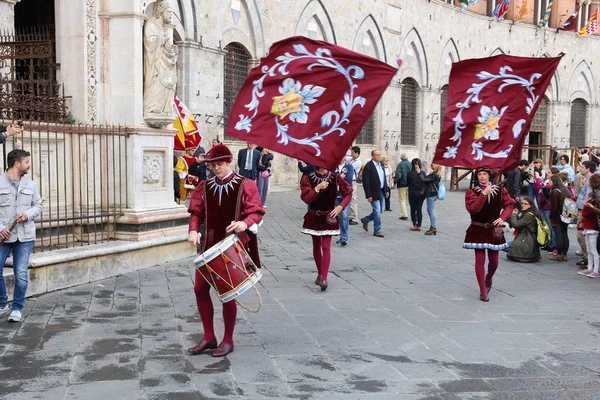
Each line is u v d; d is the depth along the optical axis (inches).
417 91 1263.5
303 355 220.2
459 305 299.3
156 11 381.4
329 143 241.6
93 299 289.7
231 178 218.4
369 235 529.0
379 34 1114.1
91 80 363.6
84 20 358.0
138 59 369.7
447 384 196.2
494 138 307.6
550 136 1566.2
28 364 205.5
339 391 188.1
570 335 253.4
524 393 190.5
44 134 343.3
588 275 376.8
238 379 195.9
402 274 370.3
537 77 302.2
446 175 1314.0
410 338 244.1
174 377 196.5
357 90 239.1
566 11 1599.4
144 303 284.4
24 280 253.1
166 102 382.3
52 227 346.0
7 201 251.1
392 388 191.6
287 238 491.8
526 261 421.1
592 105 1658.5
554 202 423.5
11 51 378.9
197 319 260.7
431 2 1250.6
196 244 215.9
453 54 1341.0
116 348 222.7
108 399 178.5
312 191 313.4
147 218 365.1
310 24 954.1
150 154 378.6
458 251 458.0
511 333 254.7
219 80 770.8
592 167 421.1
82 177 363.3
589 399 186.9
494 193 307.4
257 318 267.3
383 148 1151.0
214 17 753.6
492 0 1444.4
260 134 241.9
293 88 240.5
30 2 504.1
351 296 310.7
